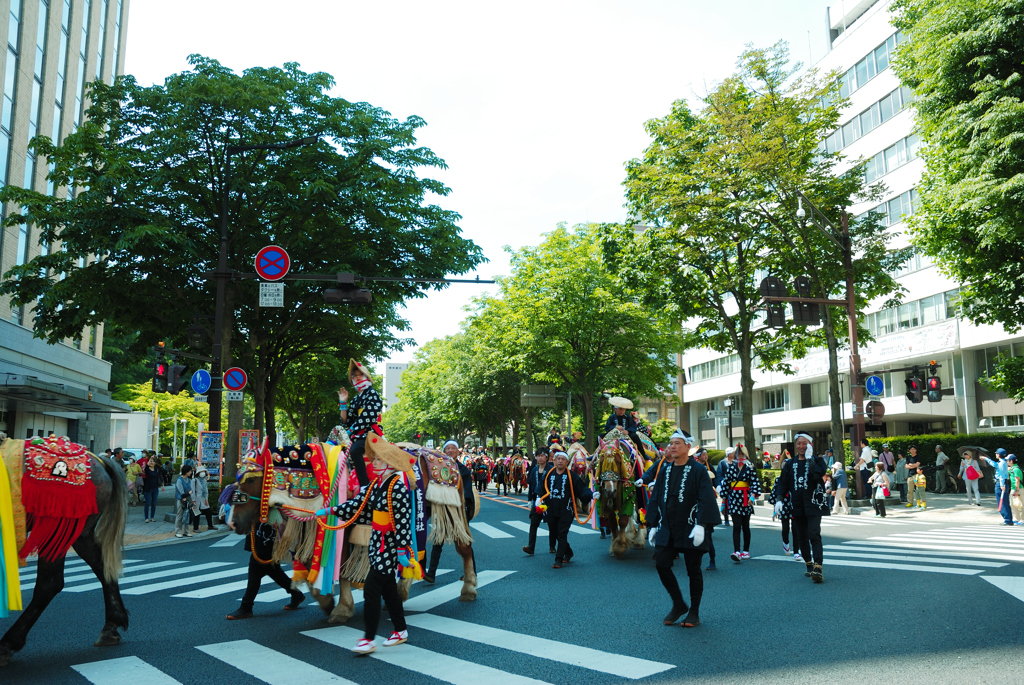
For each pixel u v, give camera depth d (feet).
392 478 21.39
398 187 76.84
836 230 85.25
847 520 65.00
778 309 76.07
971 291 78.02
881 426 78.84
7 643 19.70
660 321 114.62
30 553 20.36
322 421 177.47
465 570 27.99
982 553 39.75
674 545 23.44
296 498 23.97
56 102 114.42
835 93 88.58
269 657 20.15
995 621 22.91
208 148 73.56
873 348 135.03
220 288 63.41
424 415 231.30
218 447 62.95
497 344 134.41
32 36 103.81
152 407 185.78
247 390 95.04
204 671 18.88
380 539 20.99
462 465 37.99
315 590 24.34
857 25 137.90
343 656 20.16
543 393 137.90
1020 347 108.99
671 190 89.25
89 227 67.51
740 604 26.86
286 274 56.39
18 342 101.35
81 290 72.74
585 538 51.72
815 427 166.30
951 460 100.58
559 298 118.93
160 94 72.54
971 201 64.80
